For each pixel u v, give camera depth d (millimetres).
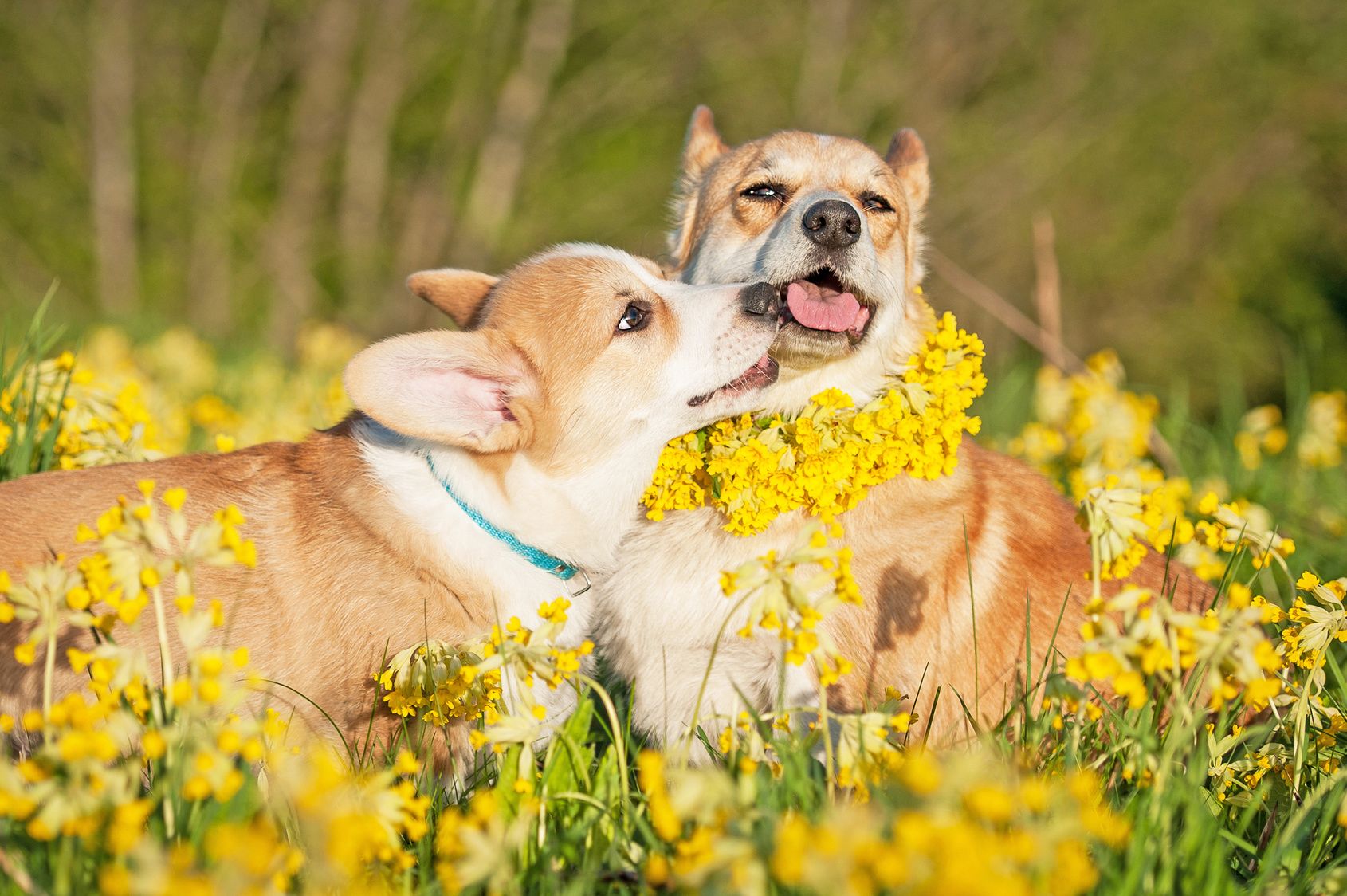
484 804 2713
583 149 26000
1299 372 7957
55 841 2807
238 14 25031
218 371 10703
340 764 3707
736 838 2572
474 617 4246
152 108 25125
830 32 24625
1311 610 3707
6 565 4004
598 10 24953
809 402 4312
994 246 24781
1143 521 3516
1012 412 8641
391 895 2906
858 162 4918
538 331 4402
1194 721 3084
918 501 4461
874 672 4301
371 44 25125
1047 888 2428
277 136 26109
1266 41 25562
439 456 4277
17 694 3932
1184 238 25828
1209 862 2941
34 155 24953
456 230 25562
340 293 26297
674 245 5492
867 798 3154
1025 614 4512
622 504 4512
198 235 25031
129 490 4297
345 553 4242
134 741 3330
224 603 4160
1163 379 24578
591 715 4129
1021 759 3266
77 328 11961
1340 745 3701
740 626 4301
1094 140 25250
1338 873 2836
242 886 2297
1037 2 24562
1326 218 26234
